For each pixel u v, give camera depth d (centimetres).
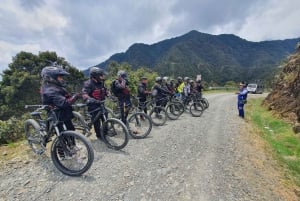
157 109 966
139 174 504
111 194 423
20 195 410
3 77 4097
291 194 493
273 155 732
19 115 3722
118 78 775
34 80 3881
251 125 1129
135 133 771
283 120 1296
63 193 420
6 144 672
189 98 1397
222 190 462
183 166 561
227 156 648
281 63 2025
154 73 2231
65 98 491
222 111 1464
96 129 686
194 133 866
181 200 418
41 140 540
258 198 448
